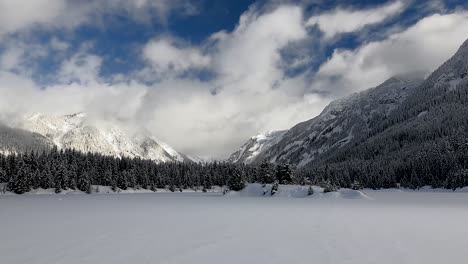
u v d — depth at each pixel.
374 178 173.62
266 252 18.25
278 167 114.06
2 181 133.00
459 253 18.09
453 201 70.19
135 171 171.88
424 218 35.72
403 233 25.00
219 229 27.20
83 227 28.27
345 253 17.98
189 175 187.25
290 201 72.44
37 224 30.41
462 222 32.06
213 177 185.75
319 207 52.31
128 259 16.58
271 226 29.06
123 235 23.92
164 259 16.61
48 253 17.88
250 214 40.41
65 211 44.88
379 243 20.86
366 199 80.62
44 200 77.81
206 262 16.06
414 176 156.25
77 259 16.55
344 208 50.16
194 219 34.75
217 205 58.06
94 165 170.25
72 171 144.50
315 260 16.41
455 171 139.88
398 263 15.88
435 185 144.62
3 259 16.56
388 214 40.19
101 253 17.91
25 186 122.00
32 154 148.00
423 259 16.69
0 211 44.72
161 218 35.72
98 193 146.00
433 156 163.38
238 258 16.86
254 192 102.88
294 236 23.56
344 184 178.75
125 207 53.06
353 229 27.22
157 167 190.75
